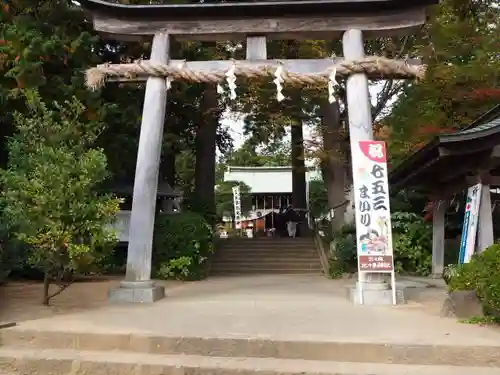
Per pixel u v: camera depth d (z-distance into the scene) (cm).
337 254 1405
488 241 838
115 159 1318
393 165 1554
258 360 520
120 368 508
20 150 910
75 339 570
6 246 955
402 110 1606
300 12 923
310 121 1797
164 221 1320
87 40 1157
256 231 3194
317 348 529
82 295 907
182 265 1266
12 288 984
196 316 689
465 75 1414
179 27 941
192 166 2953
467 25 1479
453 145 809
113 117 1269
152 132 919
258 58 929
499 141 775
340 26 921
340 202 1669
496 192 1199
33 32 1077
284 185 3575
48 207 715
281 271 1542
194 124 1658
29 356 532
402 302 814
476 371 484
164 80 937
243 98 1603
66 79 1201
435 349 513
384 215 817
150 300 842
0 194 955
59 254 737
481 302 659
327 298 886
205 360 520
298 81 902
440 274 1230
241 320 658
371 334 568
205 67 928
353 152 835
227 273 1516
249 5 909
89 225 732
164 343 553
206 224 1354
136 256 882
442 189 1195
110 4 920
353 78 898
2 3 1102
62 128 871
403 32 927
